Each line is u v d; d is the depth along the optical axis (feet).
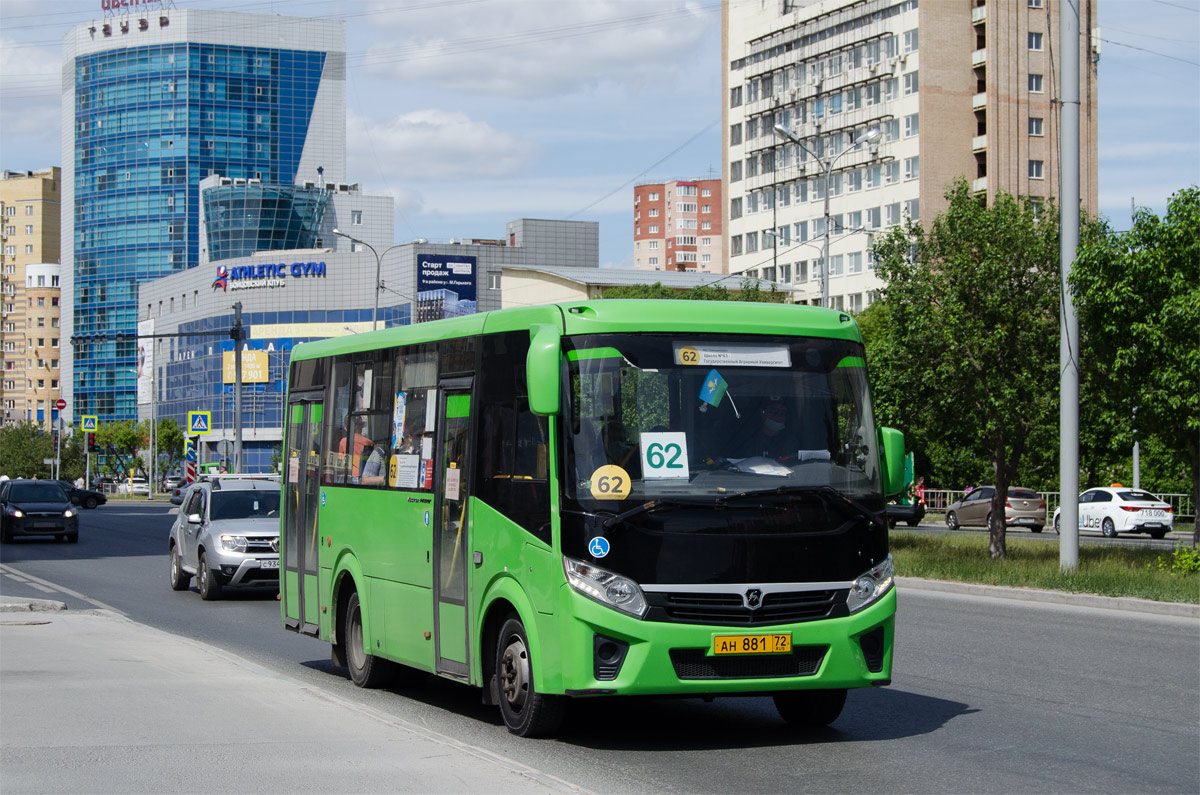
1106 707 36.58
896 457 32.27
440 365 36.58
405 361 38.96
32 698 34.88
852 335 32.94
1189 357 74.33
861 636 30.86
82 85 520.01
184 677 38.93
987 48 295.28
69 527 129.80
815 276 327.47
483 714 36.60
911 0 298.56
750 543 30.01
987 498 158.61
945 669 44.06
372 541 40.14
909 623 58.23
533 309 32.07
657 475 30.07
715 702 38.52
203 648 46.44
